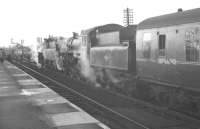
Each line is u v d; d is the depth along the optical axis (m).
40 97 15.77
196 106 11.92
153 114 11.99
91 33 23.36
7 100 14.97
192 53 11.09
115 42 19.19
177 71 12.09
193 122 10.55
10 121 10.80
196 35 10.83
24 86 20.42
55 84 21.56
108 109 12.64
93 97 16.06
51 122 10.59
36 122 10.62
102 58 20.81
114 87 19.47
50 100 14.83
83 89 19.22
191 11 11.54
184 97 11.98
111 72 19.72
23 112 12.21
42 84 21.38
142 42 14.90
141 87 15.91
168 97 13.32
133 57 17.20
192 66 11.12
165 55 12.88
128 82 17.55
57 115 11.63
